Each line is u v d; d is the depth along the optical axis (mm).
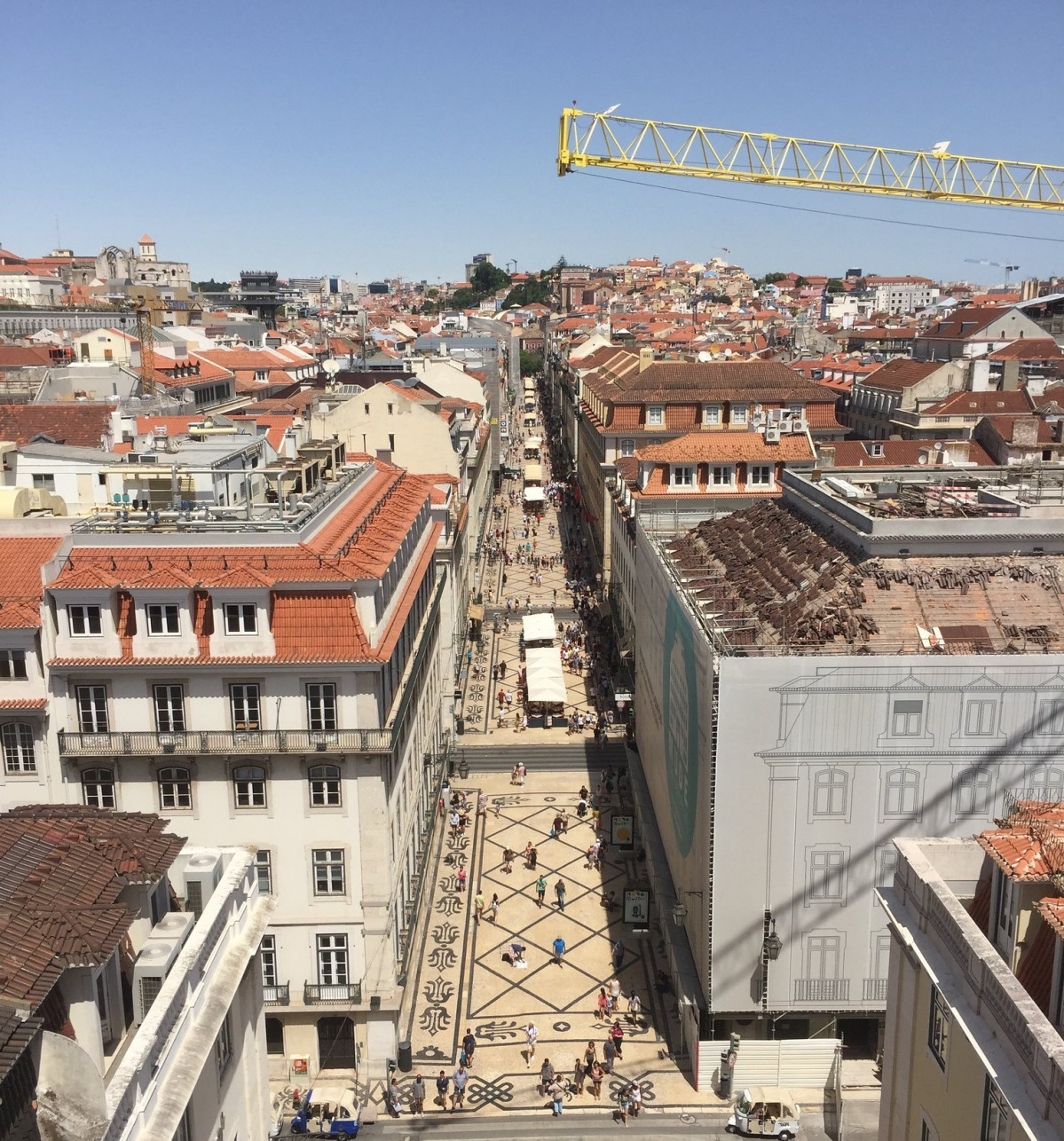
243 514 44312
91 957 19656
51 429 76375
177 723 40438
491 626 102562
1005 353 149875
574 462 162875
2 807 40625
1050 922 19469
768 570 46281
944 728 37438
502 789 69250
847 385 141625
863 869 38656
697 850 42094
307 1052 43188
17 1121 17641
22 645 39438
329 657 39438
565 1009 47531
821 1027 41094
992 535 41312
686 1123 40062
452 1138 39875
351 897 41750
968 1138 21328
